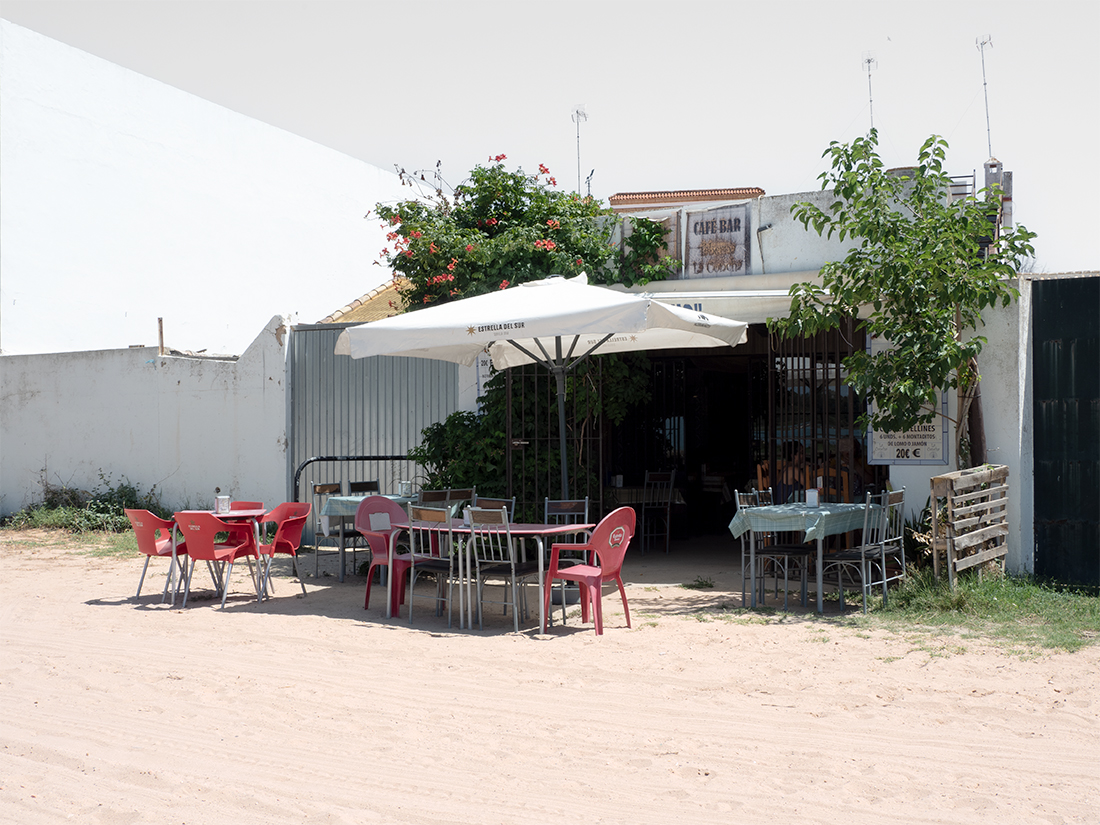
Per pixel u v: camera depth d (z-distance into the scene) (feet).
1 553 43.09
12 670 21.44
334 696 19.17
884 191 30.78
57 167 63.10
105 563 39.91
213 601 30.68
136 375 52.70
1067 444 31.71
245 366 49.21
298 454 48.03
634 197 70.74
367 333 27.45
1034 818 12.67
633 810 13.12
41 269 62.08
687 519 48.24
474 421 37.55
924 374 28.66
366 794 13.83
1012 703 17.88
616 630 25.38
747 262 37.76
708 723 17.07
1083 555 31.37
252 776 14.62
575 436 36.09
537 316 25.31
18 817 13.10
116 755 15.66
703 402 51.11
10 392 56.54
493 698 18.94
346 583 34.45
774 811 13.01
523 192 41.68
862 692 18.81
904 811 12.95
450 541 26.40
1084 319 31.48
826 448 34.09
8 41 60.34
